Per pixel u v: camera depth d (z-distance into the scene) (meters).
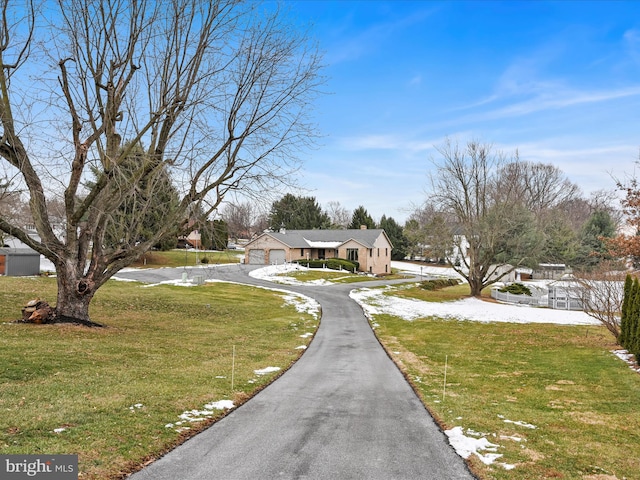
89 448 6.84
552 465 7.36
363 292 43.88
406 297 41.91
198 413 9.16
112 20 15.93
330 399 11.15
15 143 14.80
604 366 16.73
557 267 62.03
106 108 16.39
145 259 56.66
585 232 59.91
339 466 6.91
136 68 16.19
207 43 16.86
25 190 15.02
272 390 11.81
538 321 31.20
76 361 12.03
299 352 18.20
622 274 22.81
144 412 8.75
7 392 8.95
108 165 16.17
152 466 6.60
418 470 6.88
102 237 17.66
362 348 19.92
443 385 13.53
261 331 22.78
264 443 7.77
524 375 15.58
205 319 24.67
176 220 17.59
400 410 10.39
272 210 18.92
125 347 14.80
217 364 14.35
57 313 17.12
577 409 11.30
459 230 51.94
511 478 6.72
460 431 8.91
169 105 16.69
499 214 40.59
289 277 51.81
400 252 97.69
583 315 34.06
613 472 7.25
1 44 14.66
